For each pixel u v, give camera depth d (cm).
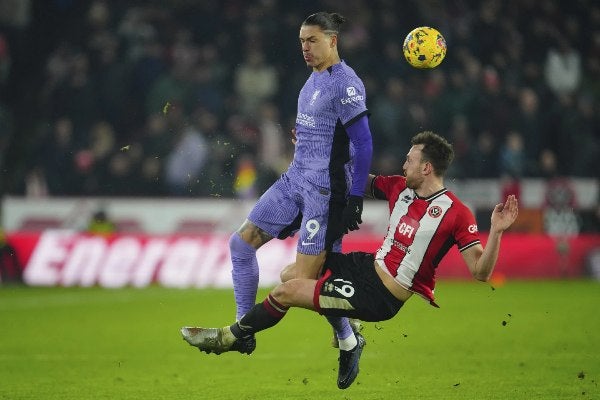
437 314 4759
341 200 2578
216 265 6097
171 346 3856
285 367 3391
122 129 6969
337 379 2897
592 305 5034
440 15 7625
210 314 4766
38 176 6769
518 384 3000
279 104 7100
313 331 4303
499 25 7725
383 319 2498
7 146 7419
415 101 7000
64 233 6219
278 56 7181
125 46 7125
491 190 6600
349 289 2472
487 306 5050
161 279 6100
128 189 6650
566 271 6506
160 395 2881
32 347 3825
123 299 5416
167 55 7075
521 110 7031
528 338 3972
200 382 3102
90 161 6700
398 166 6706
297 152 2617
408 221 2481
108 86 6938
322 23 2536
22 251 6147
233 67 7175
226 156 6644
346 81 2525
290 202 2617
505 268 6438
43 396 2866
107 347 3828
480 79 7188
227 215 6419
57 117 7344
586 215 6800
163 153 6644
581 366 3309
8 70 7700
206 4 7406
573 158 7144
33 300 5372
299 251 2578
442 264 6372
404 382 3070
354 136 2506
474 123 6988
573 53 7725
